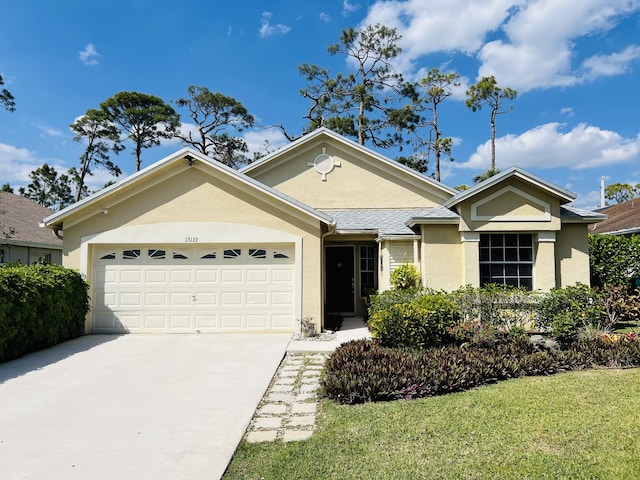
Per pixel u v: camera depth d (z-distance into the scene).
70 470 3.95
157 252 11.51
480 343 8.21
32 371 7.55
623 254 13.84
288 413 5.46
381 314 8.79
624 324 10.66
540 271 11.30
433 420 4.99
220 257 11.51
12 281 8.41
